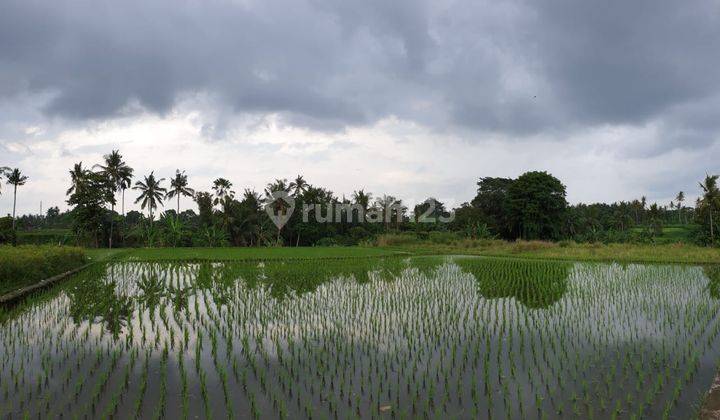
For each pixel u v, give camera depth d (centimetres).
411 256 3769
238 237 7369
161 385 805
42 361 924
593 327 1207
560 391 771
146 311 1432
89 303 1564
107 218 6781
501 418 673
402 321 1277
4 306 1506
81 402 735
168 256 3441
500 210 8212
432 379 830
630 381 816
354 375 855
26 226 11325
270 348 1024
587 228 8781
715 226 5972
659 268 2684
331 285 1972
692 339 1087
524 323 1247
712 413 688
